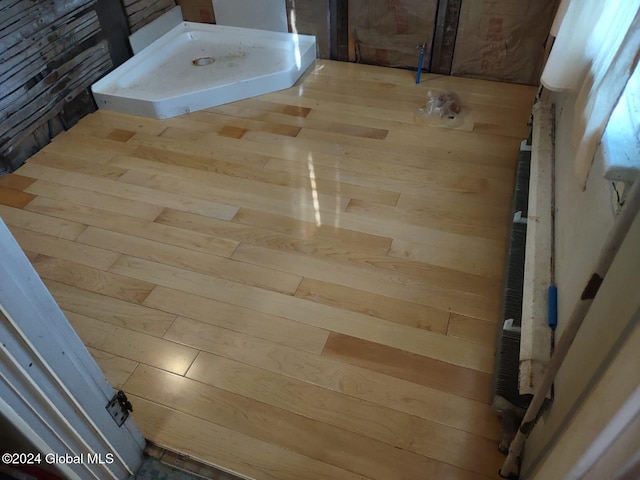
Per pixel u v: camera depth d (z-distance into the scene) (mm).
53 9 2059
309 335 1404
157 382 1312
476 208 1795
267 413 1238
